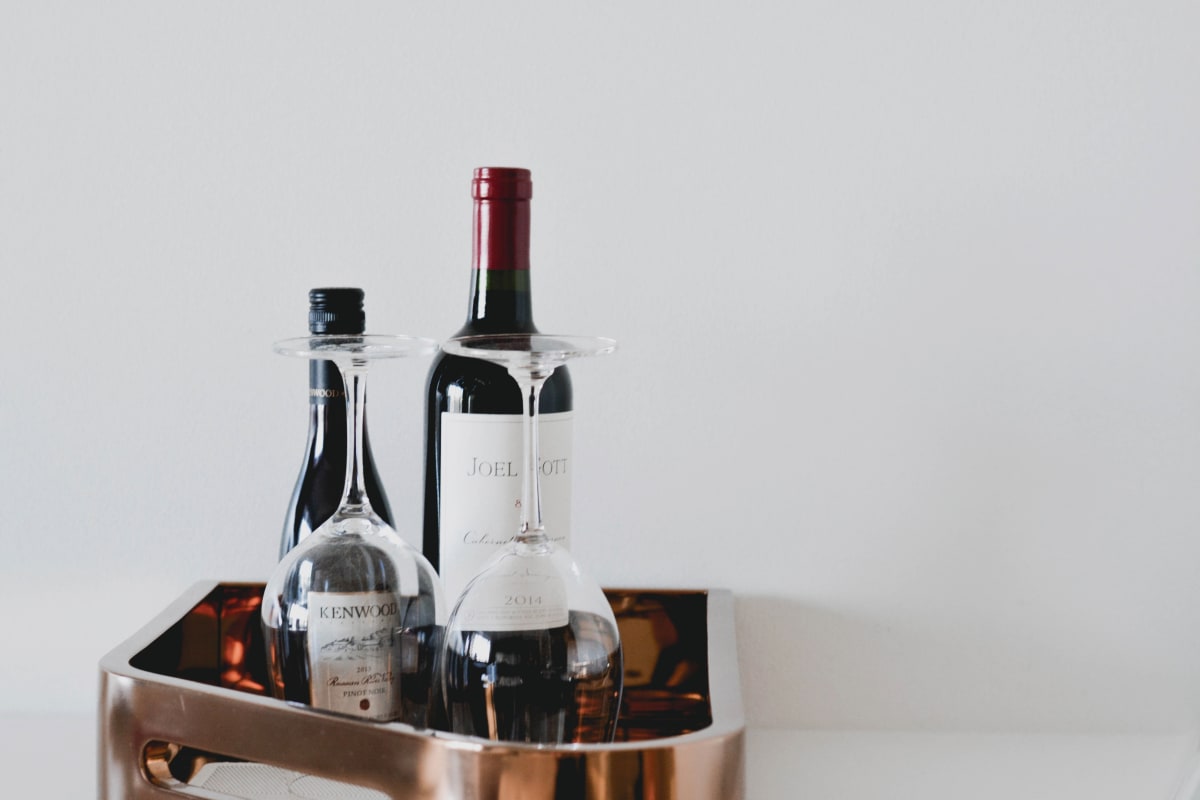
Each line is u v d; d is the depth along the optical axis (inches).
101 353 35.4
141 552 36.0
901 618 35.4
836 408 35.0
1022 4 33.8
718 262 34.8
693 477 35.3
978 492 35.0
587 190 34.8
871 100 34.2
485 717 24.9
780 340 34.9
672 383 35.1
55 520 35.9
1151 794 31.0
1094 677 35.3
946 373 34.8
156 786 25.5
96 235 35.1
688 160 34.6
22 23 34.6
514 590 25.0
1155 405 34.5
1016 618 35.3
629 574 35.6
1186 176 34.0
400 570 26.9
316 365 32.6
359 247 35.2
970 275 34.5
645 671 34.6
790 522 35.3
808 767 32.8
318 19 34.6
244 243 35.2
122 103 34.8
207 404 35.6
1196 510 34.7
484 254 28.3
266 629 27.4
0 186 35.0
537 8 34.4
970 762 33.2
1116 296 34.3
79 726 35.5
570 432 29.0
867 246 34.6
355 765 23.0
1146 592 34.9
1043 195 34.2
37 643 36.2
